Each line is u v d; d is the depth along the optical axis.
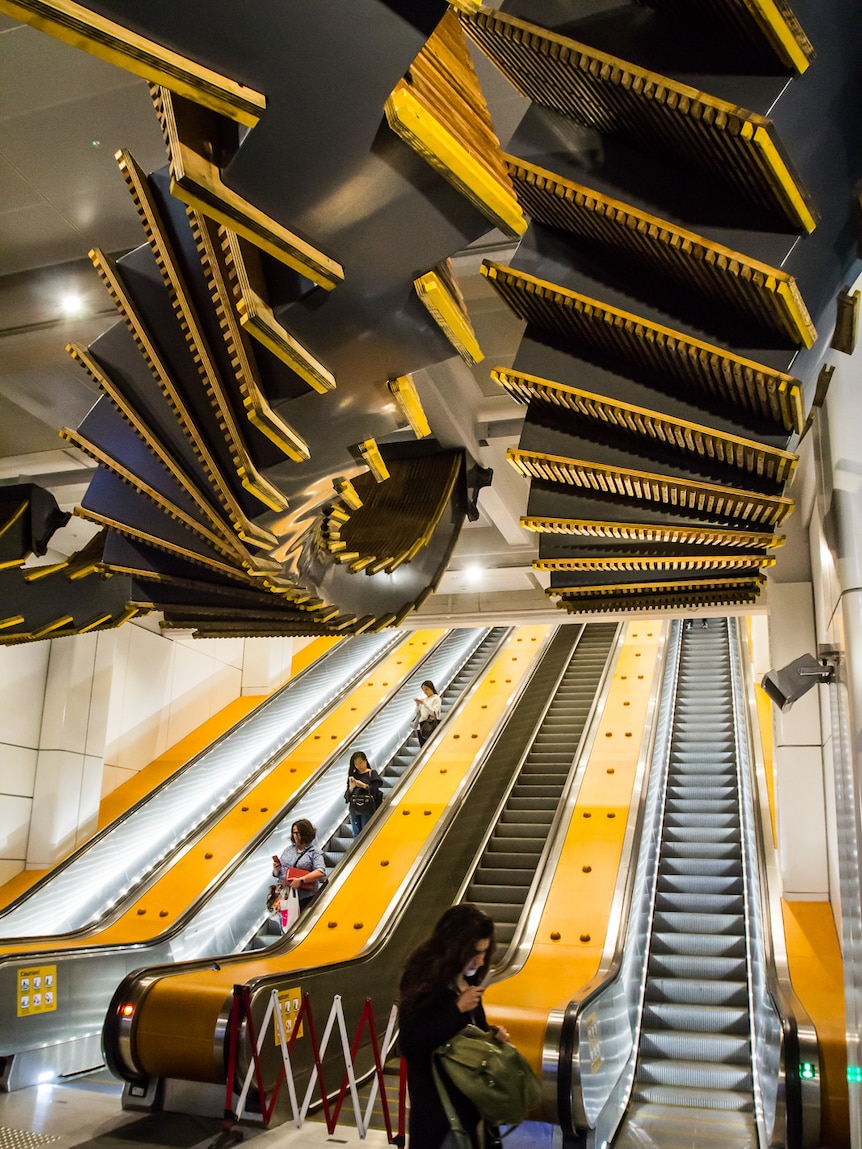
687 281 2.66
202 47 1.79
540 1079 5.25
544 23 2.38
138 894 9.58
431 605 12.03
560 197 2.65
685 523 3.35
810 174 2.26
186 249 3.21
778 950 6.78
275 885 9.13
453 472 7.02
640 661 15.01
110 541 5.53
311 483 3.69
